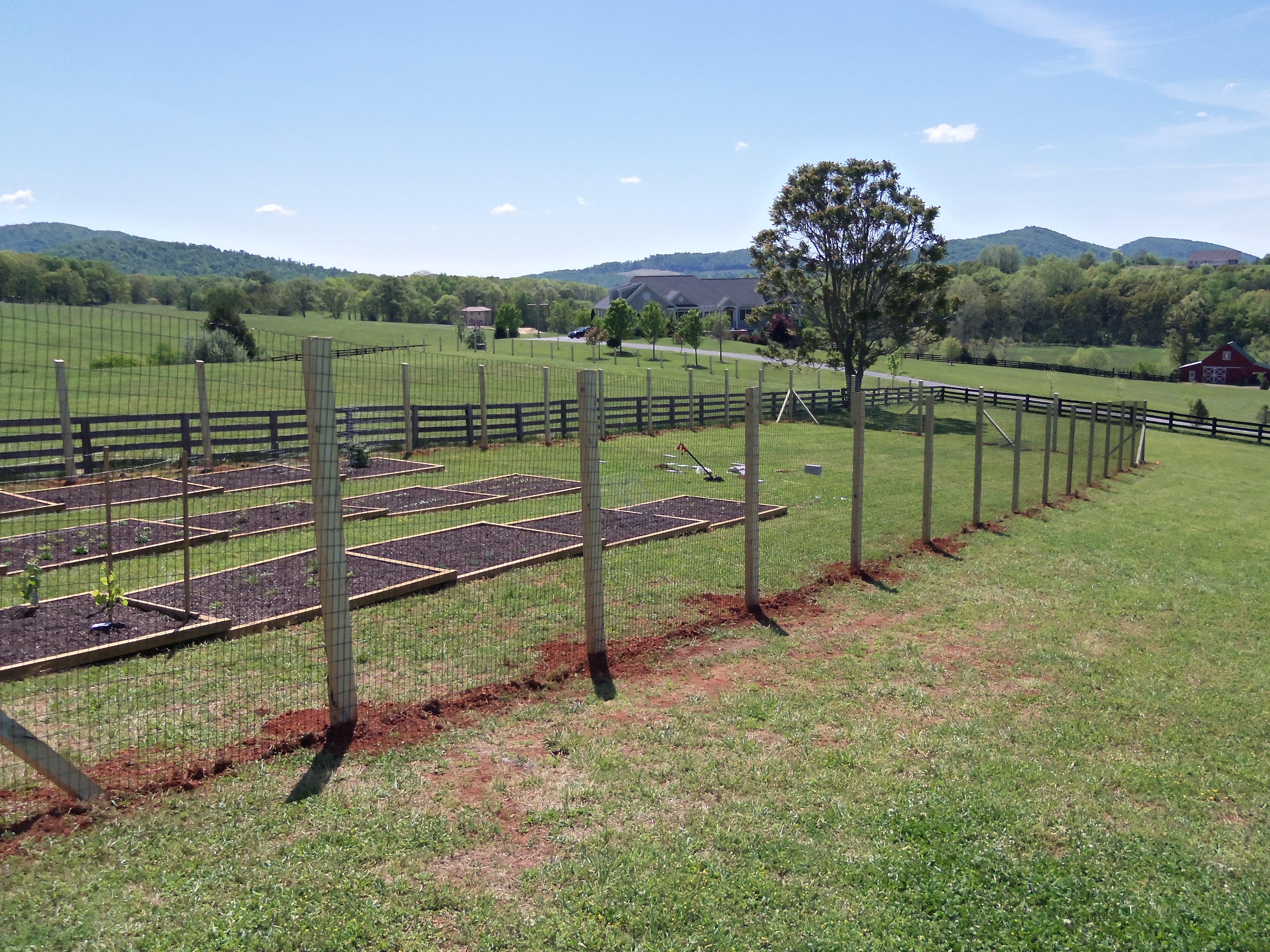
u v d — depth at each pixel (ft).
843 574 38.73
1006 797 19.15
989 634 32.04
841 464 79.20
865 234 147.13
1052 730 23.44
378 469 62.44
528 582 34.17
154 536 38.19
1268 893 15.85
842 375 211.00
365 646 26.27
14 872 14.12
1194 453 120.26
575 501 53.26
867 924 14.35
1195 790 20.39
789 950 13.55
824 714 23.59
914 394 158.61
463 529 41.98
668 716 22.77
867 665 27.86
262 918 13.43
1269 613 37.11
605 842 16.34
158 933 12.96
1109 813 18.94
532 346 266.98
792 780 19.45
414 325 406.62
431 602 30.86
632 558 39.04
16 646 23.57
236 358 99.86
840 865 16.01
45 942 12.50
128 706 21.07
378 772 18.61
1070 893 15.48
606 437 91.20
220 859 14.99
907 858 16.35
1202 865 16.79
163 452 62.28
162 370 87.25
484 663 25.45
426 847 15.80
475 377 127.44
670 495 57.52
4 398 69.10
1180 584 41.73
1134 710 25.21
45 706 20.88
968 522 53.21
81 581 31.30
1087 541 51.16
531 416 87.20
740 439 95.71
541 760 19.85
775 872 15.72
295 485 52.75
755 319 170.91
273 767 18.38
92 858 14.73
